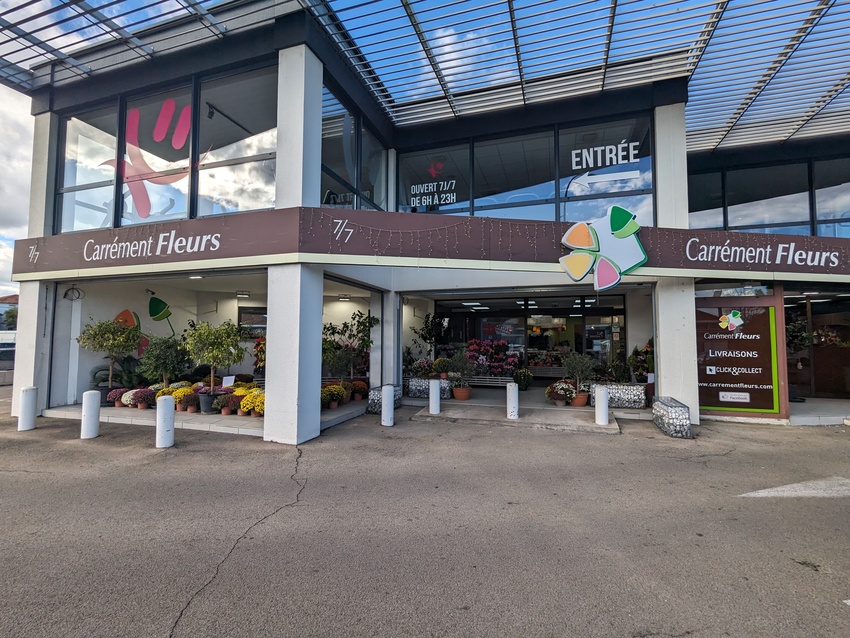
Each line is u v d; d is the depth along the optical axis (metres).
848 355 9.91
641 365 9.98
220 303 12.55
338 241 6.26
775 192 9.95
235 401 7.80
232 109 7.32
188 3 6.11
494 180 9.12
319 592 2.65
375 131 8.84
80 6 5.93
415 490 4.40
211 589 2.67
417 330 12.73
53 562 2.99
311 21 6.43
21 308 8.29
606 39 6.50
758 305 7.96
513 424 7.42
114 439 6.39
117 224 8.00
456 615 2.43
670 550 3.19
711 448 6.02
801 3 5.64
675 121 7.78
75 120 8.67
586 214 8.47
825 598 2.61
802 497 4.24
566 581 2.78
